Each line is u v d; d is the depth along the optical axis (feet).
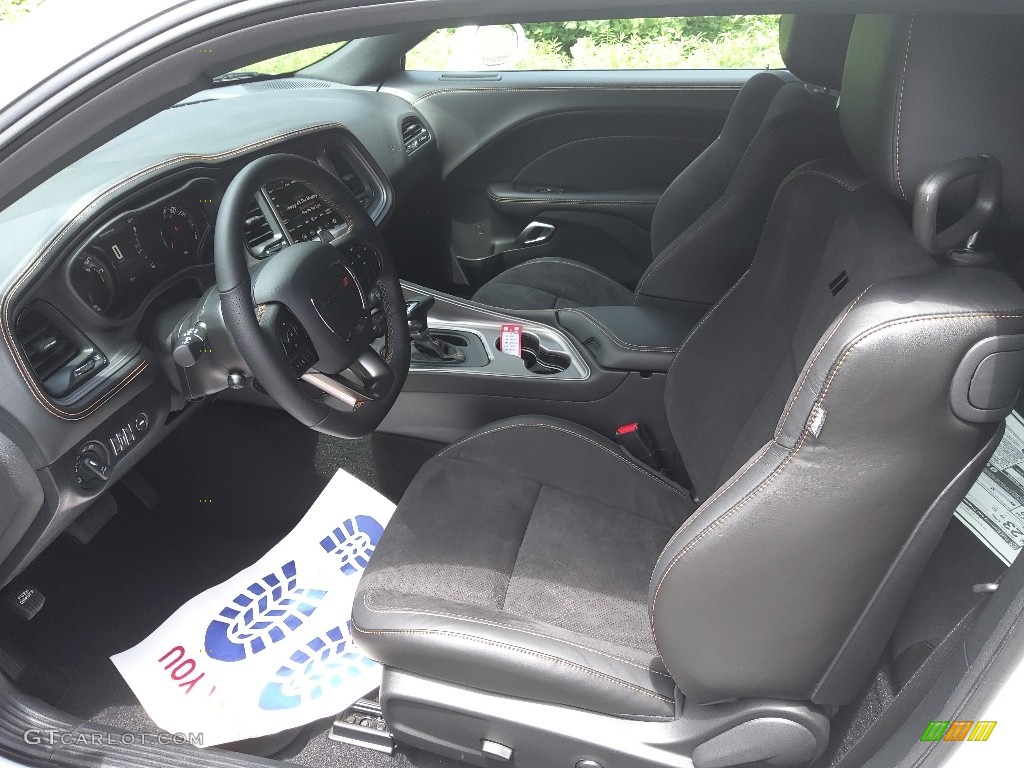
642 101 7.83
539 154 8.27
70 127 2.53
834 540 2.75
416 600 3.95
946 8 2.19
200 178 5.07
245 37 2.44
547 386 5.64
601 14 2.31
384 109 7.73
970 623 2.72
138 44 2.45
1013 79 2.42
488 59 6.65
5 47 2.55
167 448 6.38
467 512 4.51
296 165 4.30
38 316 4.07
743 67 7.91
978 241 3.12
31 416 3.78
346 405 4.47
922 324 2.38
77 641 5.57
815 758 3.44
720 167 5.90
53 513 4.01
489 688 3.77
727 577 2.92
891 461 2.57
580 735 3.65
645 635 3.85
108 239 4.36
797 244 3.90
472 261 8.79
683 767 3.56
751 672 3.20
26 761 3.85
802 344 3.60
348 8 2.37
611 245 8.30
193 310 4.35
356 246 4.59
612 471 4.89
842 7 2.22
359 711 5.09
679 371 4.65
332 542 6.13
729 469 4.01
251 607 5.76
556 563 4.21
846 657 3.08
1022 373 2.43
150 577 6.04
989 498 3.23
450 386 5.78
